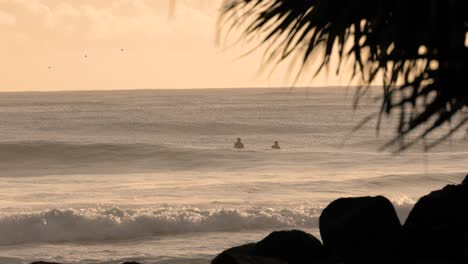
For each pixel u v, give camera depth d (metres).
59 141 196.88
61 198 118.75
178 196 118.81
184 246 79.50
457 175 136.12
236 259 22.70
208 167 175.25
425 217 23.17
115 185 136.75
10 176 165.88
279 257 24.77
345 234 24.28
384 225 23.88
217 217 90.00
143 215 88.38
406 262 23.19
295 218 91.19
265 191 123.25
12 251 79.44
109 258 73.44
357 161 172.38
